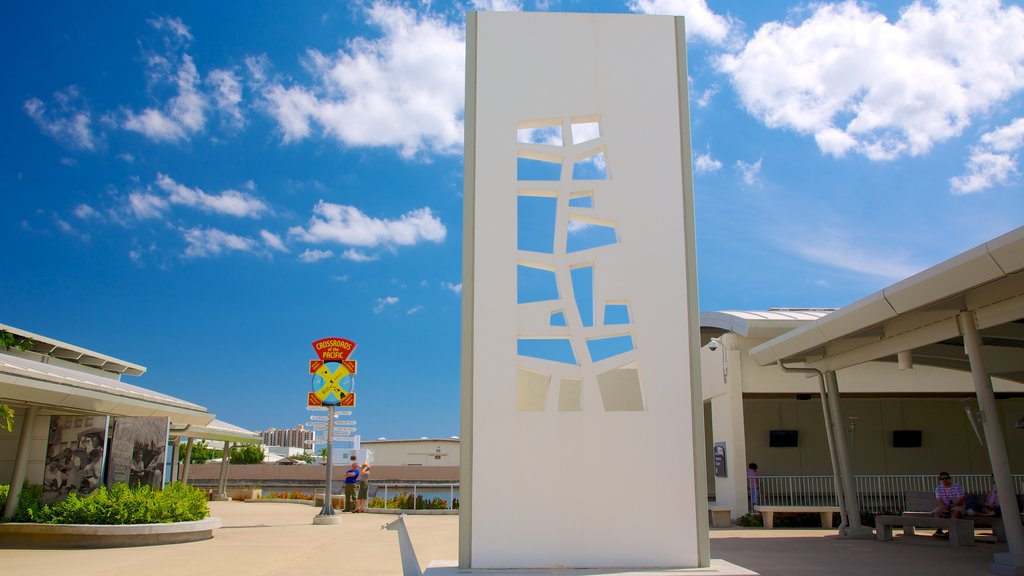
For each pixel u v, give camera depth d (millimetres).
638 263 7621
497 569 6953
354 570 8734
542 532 7074
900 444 19516
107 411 13617
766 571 8688
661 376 7410
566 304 7516
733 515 16500
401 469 42781
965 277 8109
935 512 12875
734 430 16844
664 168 7836
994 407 9008
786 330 16500
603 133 7871
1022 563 8250
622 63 8031
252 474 43438
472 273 7516
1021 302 8547
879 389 17469
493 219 7625
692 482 7227
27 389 11055
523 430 7238
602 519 7121
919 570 8805
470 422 7242
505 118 7840
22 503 12320
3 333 15688
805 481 18328
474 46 7992
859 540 12633
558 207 7734
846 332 10719
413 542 11969
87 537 11336
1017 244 7309
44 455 14172
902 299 9203
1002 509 8664
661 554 7090
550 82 7945
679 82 8031
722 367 17578
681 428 7324
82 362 19078
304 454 69438
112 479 13078
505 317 7438
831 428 13758
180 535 12008
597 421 7297
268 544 11734
